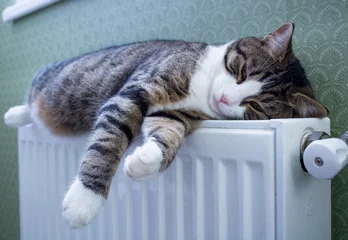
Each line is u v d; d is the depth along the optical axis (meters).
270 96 1.03
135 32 1.38
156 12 1.32
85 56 1.36
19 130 1.41
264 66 1.04
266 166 0.71
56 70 1.41
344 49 0.93
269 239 0.72
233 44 1.10
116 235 1.03
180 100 1.05
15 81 1.85
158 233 0.91
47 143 1.30
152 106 1.02
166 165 0.85
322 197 0.83
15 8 1.75
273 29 1.06
